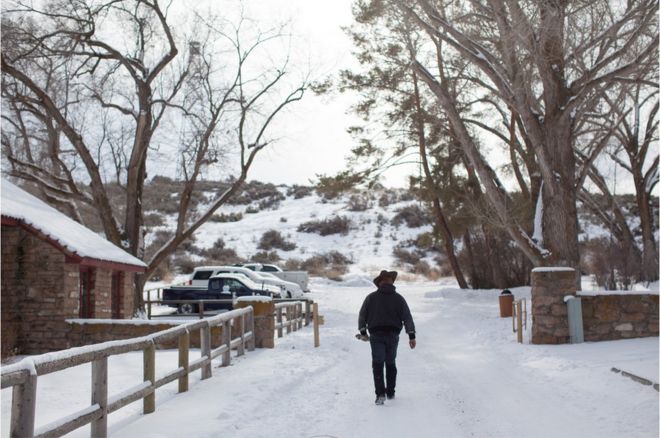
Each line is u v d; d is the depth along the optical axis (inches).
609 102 894.4
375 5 778.2
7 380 184.9
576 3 675.4
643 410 305.1
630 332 583.5
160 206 2827.3
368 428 291.1
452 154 1293.1
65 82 975.0
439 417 313.7
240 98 1032.2
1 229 685.3
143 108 969.5
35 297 681.6
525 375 431.8
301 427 288.7
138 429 276.1
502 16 652.1
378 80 1213.1
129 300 877.8
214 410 313.0
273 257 2226.9
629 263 1107.9
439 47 1016.9
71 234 740.0
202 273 1218.0
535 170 1104.8
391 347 359.9
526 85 698.8
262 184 3806.6
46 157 1063.0
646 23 646.5
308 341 638.5
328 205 3154.5
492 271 1368.1
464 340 668.7
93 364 255.8
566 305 574.2
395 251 2340.1
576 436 272.8
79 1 922.7
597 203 1409.9
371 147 1298.0
